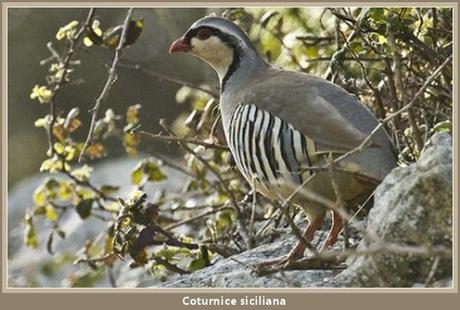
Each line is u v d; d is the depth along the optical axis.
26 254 19.36
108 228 15.27
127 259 17.27
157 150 22.06
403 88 12.12
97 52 23.17
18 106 24.36
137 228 12.65
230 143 12.41
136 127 14.88
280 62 15.62
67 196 15.37
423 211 9.48
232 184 15.13
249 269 11.04
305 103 11.53
